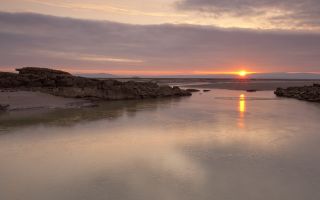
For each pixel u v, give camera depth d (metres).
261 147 14.80
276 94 54.44
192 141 15.96
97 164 12.14
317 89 46.44
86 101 35.28
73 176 10.87
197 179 10.62
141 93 43.69
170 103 36.50
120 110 28.62
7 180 10.52
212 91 66.88
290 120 23.17
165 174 11.08
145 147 14.73
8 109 26.72
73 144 15.25
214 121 22.48
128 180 10.52
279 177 10.86
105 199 9.09
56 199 9.08
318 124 21.34
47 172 11.26
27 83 38.56
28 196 9.27
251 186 10.09
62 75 41.78
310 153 13.81
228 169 11.62
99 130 18.72
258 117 24.73
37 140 16.00
